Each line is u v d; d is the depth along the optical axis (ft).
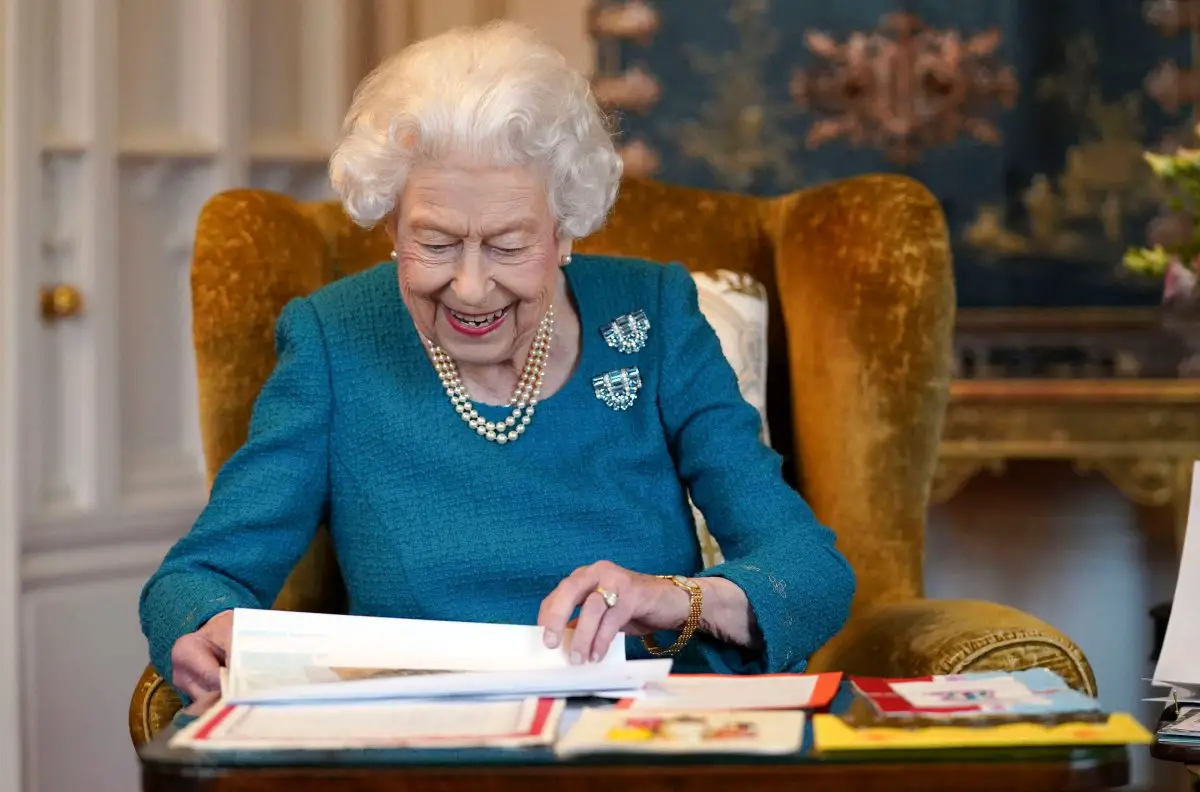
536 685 4.70
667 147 14.88
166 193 11.25
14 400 9.87
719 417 6.54
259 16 11.82
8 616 9.89
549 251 5.81
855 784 4.06
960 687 4.76
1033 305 14.93
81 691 10.54
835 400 7.84
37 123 10.04
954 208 14.92
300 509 6.39
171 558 6.23
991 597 16.28
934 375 7.84
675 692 4.74
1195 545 5.71
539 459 6.30
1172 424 13.55
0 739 9.85
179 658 5.52
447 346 5.96
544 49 5.87
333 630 5.01
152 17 11.03
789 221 8.36
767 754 4.10
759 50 14.82
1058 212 14.87
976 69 14.80
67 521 10.37
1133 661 14.80
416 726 4.37
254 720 4.45
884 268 7.89
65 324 10.52
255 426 6.52
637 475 6.44
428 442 6.29
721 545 6.45
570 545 6.21
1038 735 4.17
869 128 14.84
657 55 14.82
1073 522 16.49
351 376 6.44
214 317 7.38
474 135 5.51
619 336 6.54
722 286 7.86
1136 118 14.79
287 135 12.12
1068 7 14.75
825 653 7.13
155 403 11.22
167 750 4.20
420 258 5.70
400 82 5.76
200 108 11.37
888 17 14.75
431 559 6.17
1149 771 5.06
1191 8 14.69
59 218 10.46
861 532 7.71
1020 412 13.71
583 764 4.12
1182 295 8.75
